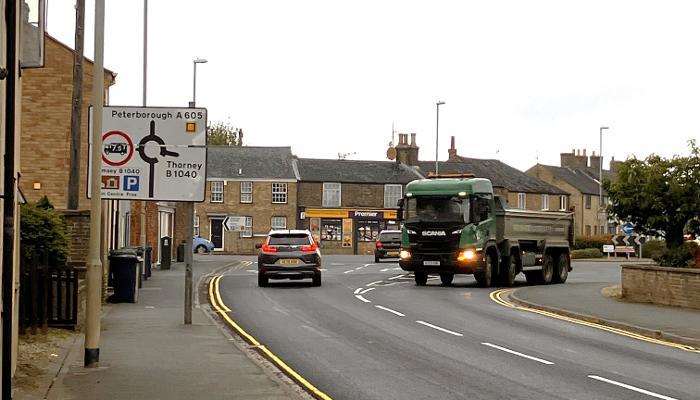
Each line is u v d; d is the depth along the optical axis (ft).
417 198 96.89
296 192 234.79
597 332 58.34
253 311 69.15
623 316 65.51
